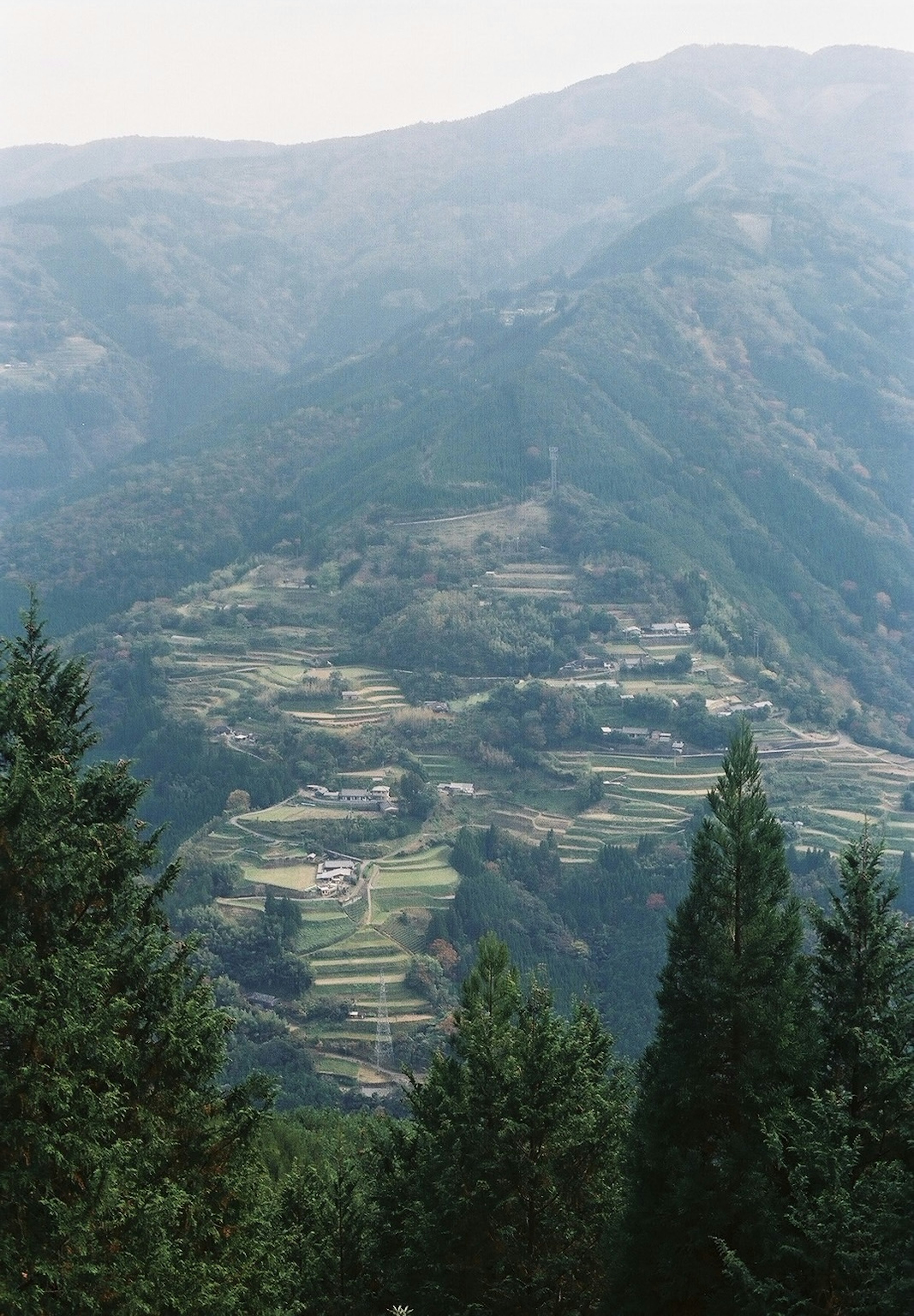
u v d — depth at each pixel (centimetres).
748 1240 3894
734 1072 4100
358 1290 4722
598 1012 5934
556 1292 4375
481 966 5112
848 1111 4044
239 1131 3888
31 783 3562
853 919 4294
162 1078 3831
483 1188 4394
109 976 3603
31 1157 3162
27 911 3578
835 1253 3469
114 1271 3169
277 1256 3941
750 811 4272
